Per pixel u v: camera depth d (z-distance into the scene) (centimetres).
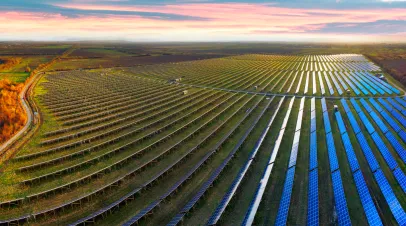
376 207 3181
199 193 3419
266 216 3044
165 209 3209
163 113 7006
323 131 5419
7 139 5197
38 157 4509
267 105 7494
